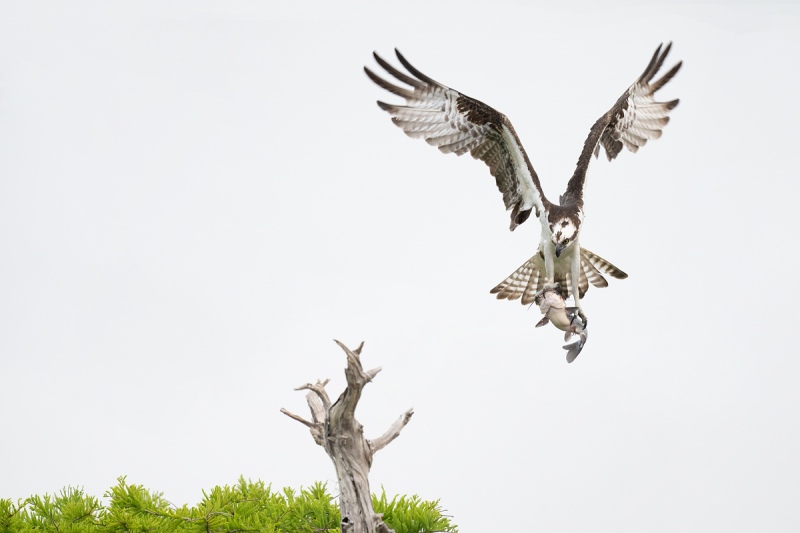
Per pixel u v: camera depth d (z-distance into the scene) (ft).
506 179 48.42
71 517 41.19
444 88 46.62
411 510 39.01
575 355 41.57
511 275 51.52
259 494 43.24
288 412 34.27
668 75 52.42
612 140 51.44
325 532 40.24
